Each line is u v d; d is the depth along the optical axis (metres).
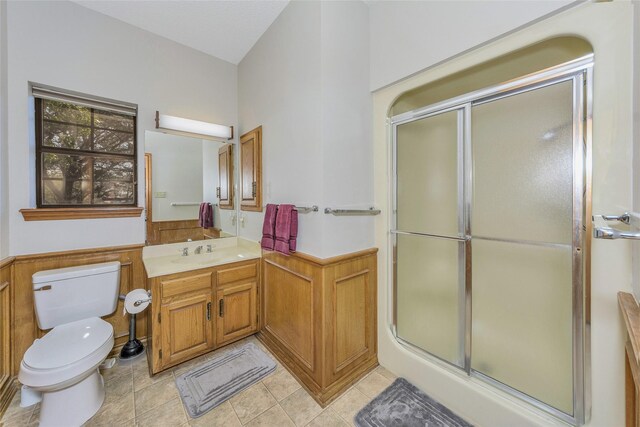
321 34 1.63
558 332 1.27
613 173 1.06
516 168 1.38
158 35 2.26
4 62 1.64
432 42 1.56
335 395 1.68
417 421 1.49
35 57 1.76
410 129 1.83
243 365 1.98
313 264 1.71
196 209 2.50
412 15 1.66
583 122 1.16
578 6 1.11
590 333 1.13
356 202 1.85
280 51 2.01
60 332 1.63
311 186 1.73
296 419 1.51
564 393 1.26
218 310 2.10
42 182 1.83
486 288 1.51
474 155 1.53
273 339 2.16
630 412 1.01
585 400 1.18
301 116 1.80
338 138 1.73
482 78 1.61
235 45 2.41
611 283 1.07
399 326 1.95
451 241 1.65
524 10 1.22
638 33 0.93
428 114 1.72
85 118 1.98
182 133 2.38
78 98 1.94
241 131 2.65
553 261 1.28
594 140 1.10
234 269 2.18
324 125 1.65
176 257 2.27
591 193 1.12
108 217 2.05
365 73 1.90
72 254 1.91
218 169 2.63
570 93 1.19
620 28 1.03
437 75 1.58
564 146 1.22
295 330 1.90
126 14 2.01
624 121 1.03
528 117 1.33
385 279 1.96
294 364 1.89
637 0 0.95
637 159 0.93
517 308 1.40
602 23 1.06
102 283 1.88
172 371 1.90
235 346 2.25
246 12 2.00
